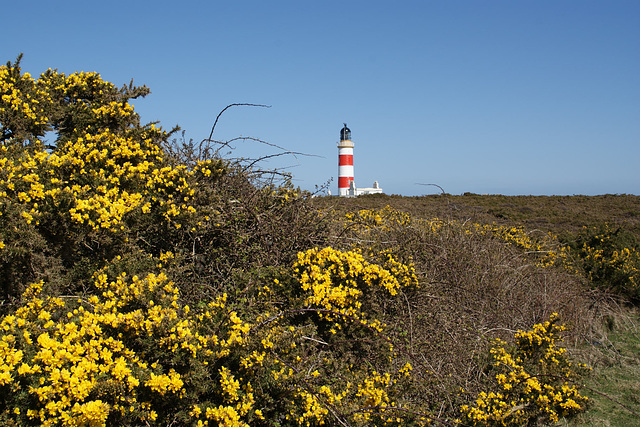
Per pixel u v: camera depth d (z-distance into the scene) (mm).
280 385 3172
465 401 4016
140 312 2877
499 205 22188
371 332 4090
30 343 2617
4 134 5008
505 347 4773
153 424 2760
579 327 6285
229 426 2832
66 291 3768
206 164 4820
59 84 5688
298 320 4016
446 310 5027
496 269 6285
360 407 3402
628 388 4969
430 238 6344
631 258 9148
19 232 3377
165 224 4316
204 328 3314
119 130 5398
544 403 3984
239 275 4238
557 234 12422
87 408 2385
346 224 5945
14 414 2404
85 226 3738
